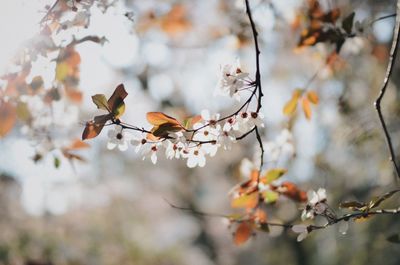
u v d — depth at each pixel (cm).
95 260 709
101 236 787
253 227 262
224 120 193
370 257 518
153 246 931
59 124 249
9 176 554
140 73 580
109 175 1166
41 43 211
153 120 189
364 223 527
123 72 558
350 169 486
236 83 189
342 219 210
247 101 189
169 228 1528
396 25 222
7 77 217
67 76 228
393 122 450
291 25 340
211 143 192
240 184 260
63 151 259
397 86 468
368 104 479
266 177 256
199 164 193
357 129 449
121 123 188
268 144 319
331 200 484
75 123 251
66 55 217
